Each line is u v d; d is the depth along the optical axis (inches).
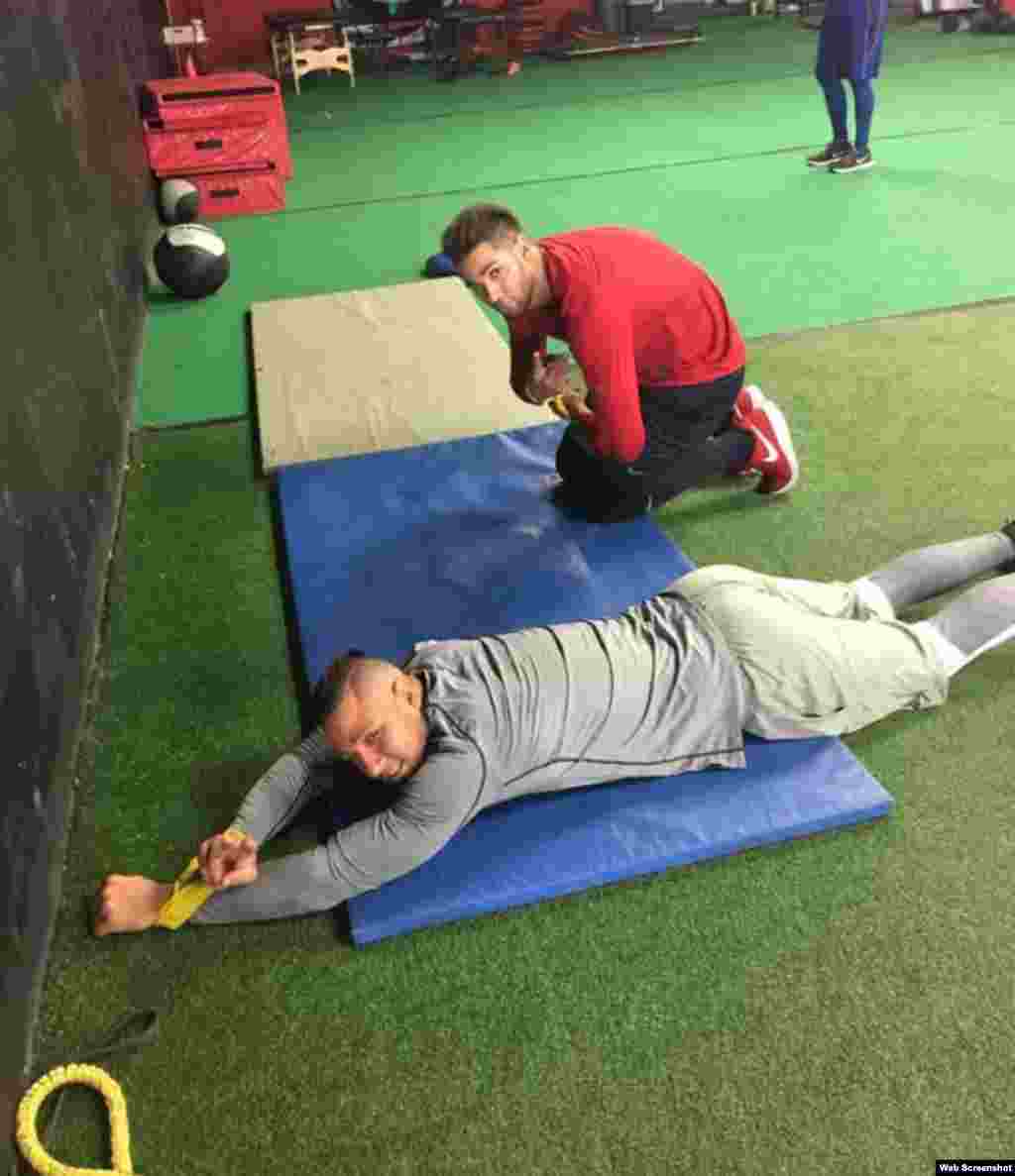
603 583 90.3
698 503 104.2
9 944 59.8
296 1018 61.0
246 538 104.3
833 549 96.5
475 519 99.7
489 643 68.3
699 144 226.7
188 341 151.6
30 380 86.0
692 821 68.8
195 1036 60.5
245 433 124.3
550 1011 60.4
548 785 68.2
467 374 130.8
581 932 64.5
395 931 64.3
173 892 64.4
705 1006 60.1
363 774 72.2
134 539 105.5
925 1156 52.6
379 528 99.0
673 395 93.2
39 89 108.7
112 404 119.3
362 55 331.6
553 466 108.1
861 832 69.4
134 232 166.1
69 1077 57.8
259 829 66.8
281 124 217.3
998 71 268.4
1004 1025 58.0
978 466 107.0
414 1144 54.7
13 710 67.6
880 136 220.7
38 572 78.6
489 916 65.6
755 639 70.4
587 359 83.7
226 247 187.5
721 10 373.1
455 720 63.3
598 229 90.2
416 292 158.1
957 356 128.8
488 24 330.6
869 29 185.5
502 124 257.0
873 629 73.6
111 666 89.3
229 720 82.8
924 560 81.4
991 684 80.0
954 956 61.7
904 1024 58.4
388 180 219.1
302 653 84.9
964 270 153.5
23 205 94.1
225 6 319.3
